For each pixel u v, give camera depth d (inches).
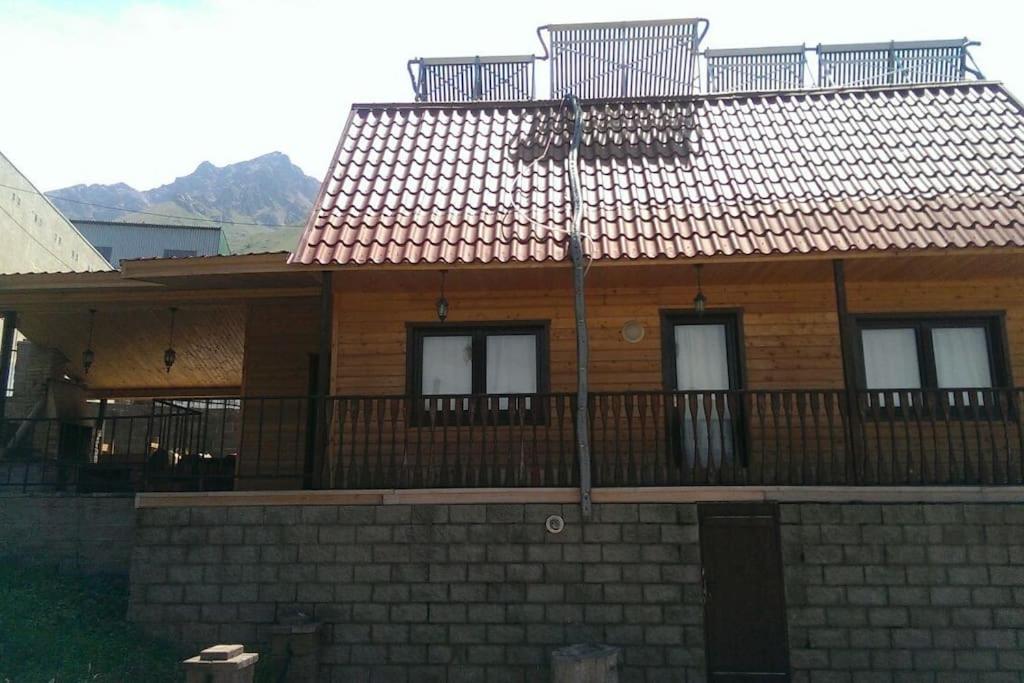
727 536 335.9
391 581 333.1
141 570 336.8
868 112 472.4
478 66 561.3
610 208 389.7
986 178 393.7
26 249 673.6
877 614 326.0
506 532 335.6
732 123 471.5
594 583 331.9
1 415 429.4
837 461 338.6
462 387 396.2
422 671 326.3
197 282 395.5
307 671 313.4
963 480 335.6
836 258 341.4
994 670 320.8
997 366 390.6
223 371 650.8
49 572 371.9
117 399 716.0
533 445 342.3
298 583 334.3
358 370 396.5
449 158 438.9
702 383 395.9
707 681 323.9
